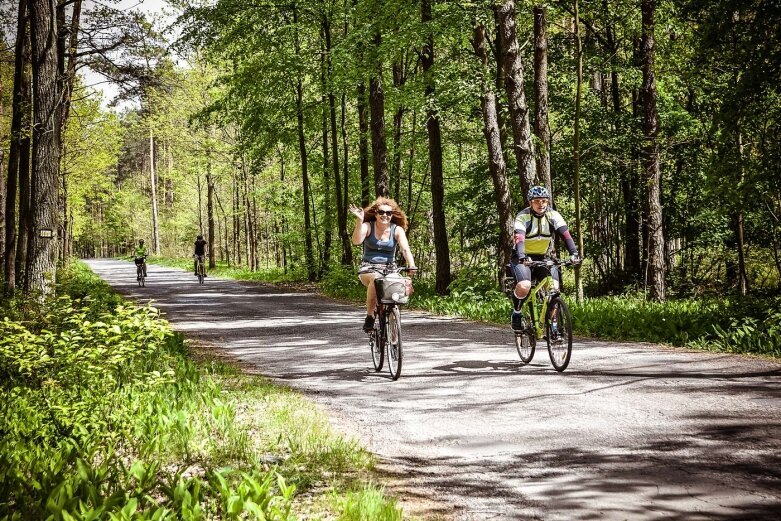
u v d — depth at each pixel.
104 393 6.29
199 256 30.67
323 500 3.91
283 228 37.97
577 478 4.15
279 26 25.06
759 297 10.24
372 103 20.97
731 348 8.20
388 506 3.62
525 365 7.99
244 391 7.01
